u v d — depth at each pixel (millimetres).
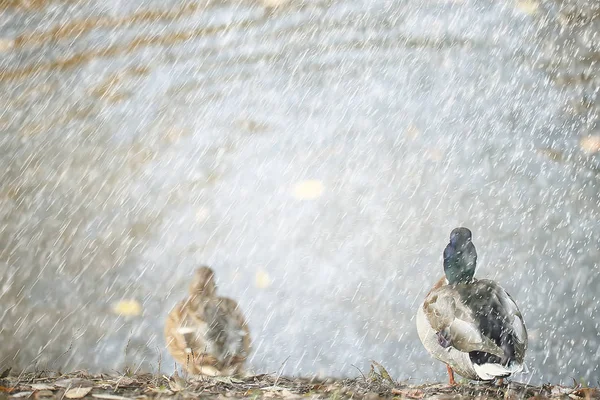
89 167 18375
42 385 7309
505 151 17844
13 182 17578
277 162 18156
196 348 9906
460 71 20031
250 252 15164
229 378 8352
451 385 8438
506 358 7902
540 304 12867
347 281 13945
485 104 19188
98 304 13336
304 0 21359
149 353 11734
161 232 16000
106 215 16547
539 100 19266
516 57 20438
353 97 19609
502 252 14398
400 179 17062
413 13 21875
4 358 11328
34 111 19625
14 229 15750
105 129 19484
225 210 16734
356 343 11961
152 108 19500
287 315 13016
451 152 18016
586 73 19750
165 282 14156
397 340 12141
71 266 14508
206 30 20406
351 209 16500
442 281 9445
